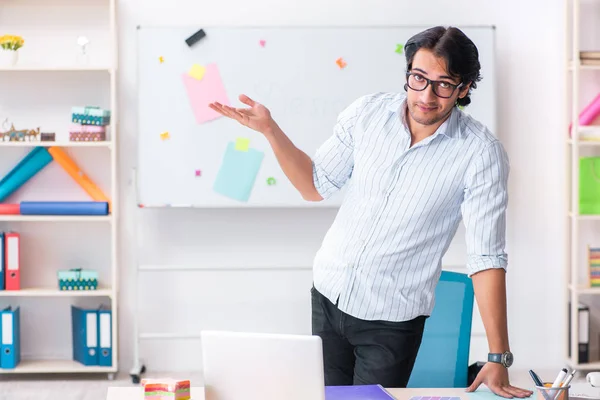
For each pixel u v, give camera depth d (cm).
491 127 479
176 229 492
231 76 473
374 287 261
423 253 259
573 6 477
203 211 493
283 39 473
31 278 491
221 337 206
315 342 200
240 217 494
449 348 290
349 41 473
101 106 485
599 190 481
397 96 261
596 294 504
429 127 249
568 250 491
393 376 263
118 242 490
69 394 452
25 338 495
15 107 483
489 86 478
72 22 479
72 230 491
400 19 485
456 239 501
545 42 492
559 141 498
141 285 493
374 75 476
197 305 496
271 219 495
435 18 486
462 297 291
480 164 246
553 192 499
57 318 496
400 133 253
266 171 477
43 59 480
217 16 481
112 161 467
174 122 474
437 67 231
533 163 497
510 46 491
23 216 464
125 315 494
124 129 484
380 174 255
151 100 473
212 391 209
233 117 261
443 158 249
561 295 505
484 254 244
